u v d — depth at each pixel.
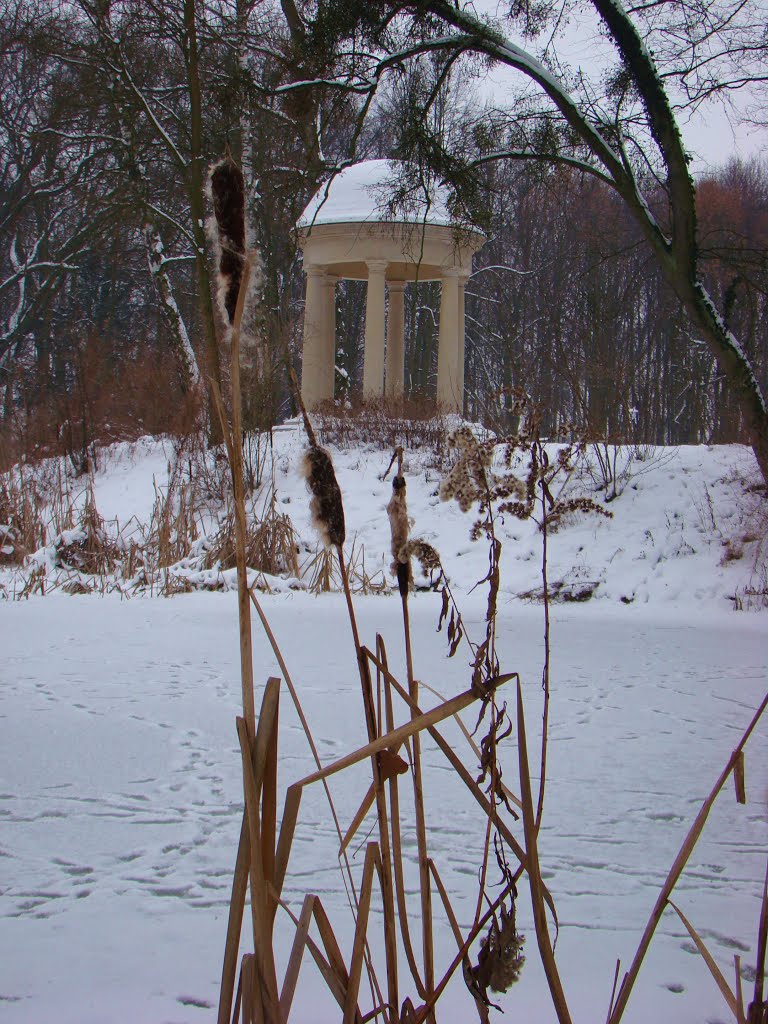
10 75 34.06
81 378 21.53
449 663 8.41
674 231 14.72
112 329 38.72
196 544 14.88
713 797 1.56
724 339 14.75
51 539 15.78
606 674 8.14
